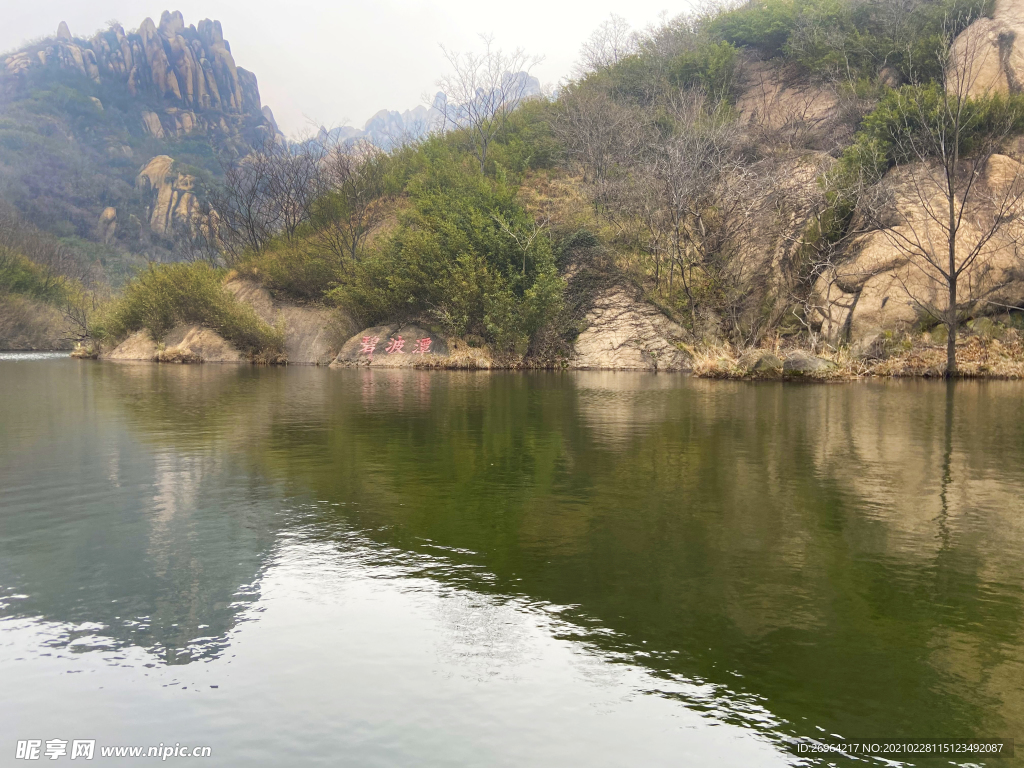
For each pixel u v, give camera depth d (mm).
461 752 2475
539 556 4566
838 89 35875
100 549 4723
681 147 31281
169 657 3188
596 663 3113
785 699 2814
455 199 32375
